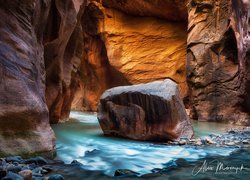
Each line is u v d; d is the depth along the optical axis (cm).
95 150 677
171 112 815
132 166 548
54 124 1187
